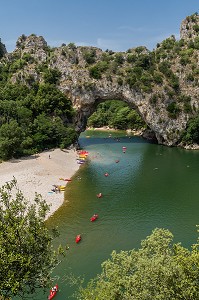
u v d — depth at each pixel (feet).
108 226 192.54
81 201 233.35
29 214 79.36
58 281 138.41
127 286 78.48
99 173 309.22
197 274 73.26
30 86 448.24
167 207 220.43
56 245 169.78
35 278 76.13
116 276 84.94
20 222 73.46
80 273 144.15
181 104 447.01
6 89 424.05
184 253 79.97
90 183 277.03
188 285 72.18
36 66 468.75
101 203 229.66
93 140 508.94
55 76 450.71
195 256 74.08
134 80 446.60
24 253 72.84
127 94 450.30
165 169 319.68
